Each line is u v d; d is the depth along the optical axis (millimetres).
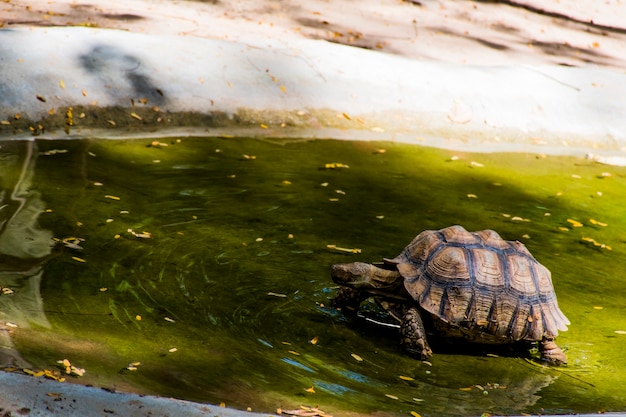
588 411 7750
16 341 7449
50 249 9742
